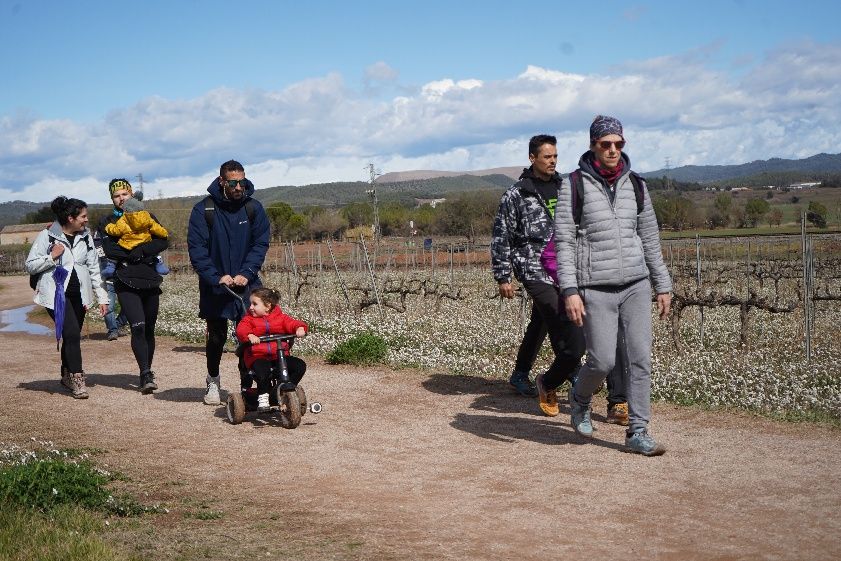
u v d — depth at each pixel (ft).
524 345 30.81
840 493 18.15
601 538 15.90
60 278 32.17
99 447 24.48
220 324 30.17
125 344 51.44
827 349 44.83
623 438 24.04
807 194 431.84
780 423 25.58
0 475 18.40
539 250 27.22
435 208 284.61
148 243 32.96
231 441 25.09
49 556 14.55
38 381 37.09
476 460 22.09
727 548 15.10
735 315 65.26
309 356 43.11
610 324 22.38
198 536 16.44
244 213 29.66
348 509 18.24
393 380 34.94
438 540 16.03
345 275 127.95
